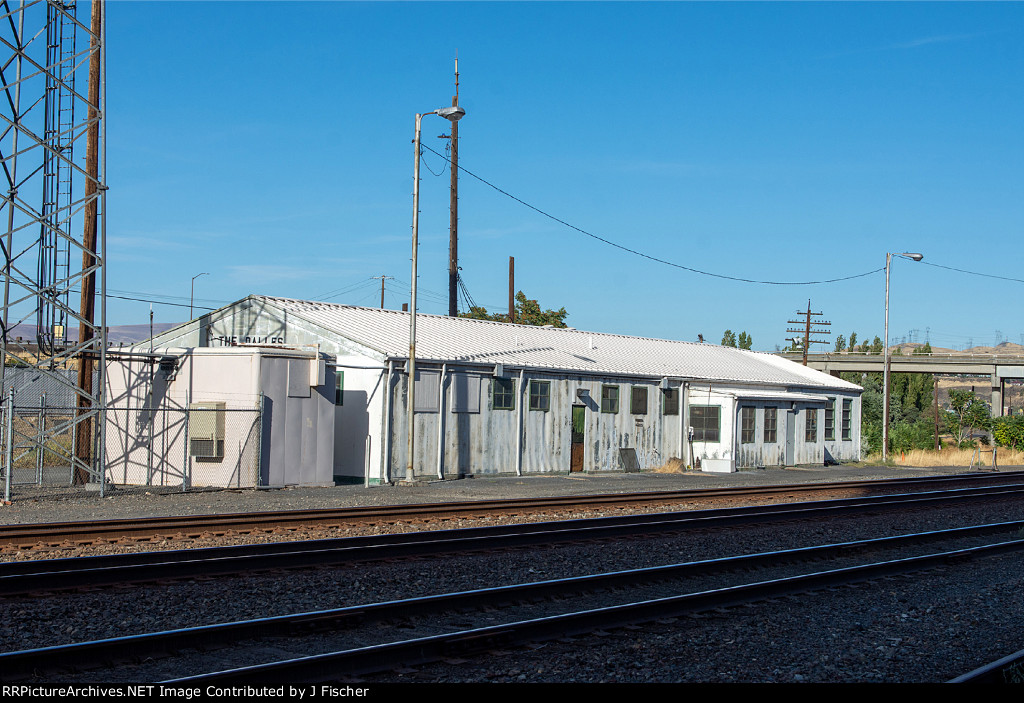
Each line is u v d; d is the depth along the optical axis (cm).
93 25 2244
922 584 1268
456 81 4116
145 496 2183
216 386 2470
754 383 4075
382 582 1163
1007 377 8094
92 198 2197
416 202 2697
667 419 3703
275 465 2444
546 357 3338
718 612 1027
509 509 1948
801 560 1438
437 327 3372
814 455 4416
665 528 1722
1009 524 1917
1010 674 793
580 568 1327
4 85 2105
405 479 2691
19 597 1003
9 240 2169
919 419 8625
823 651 899
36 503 2006
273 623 880
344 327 2919
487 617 990
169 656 801
